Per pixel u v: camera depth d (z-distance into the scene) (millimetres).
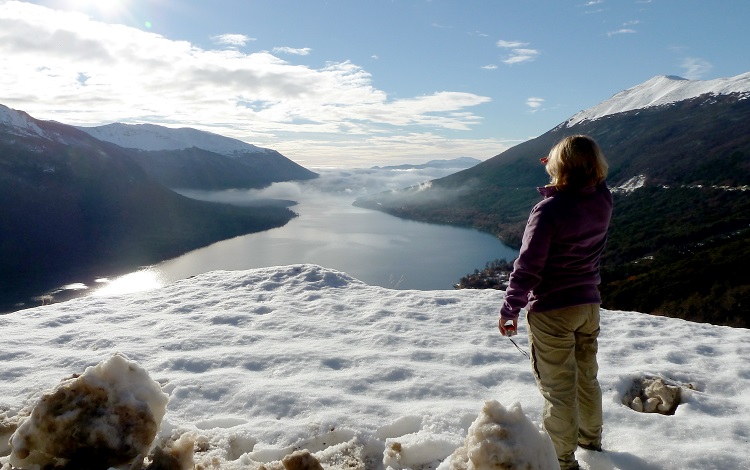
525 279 2426
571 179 2428
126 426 2316
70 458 2273
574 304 2467
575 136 2475
